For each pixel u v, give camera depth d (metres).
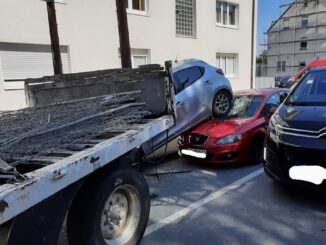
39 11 10.92
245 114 6.95
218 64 18.75
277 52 57.88
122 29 7.61
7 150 2.83
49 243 2.73
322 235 3.73
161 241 3.77
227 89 7.69
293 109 4.84
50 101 5.15
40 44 11.13
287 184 4.35
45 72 11.45
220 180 5.69
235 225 4.06
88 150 3.03
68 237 3.16
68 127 3.38
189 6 16.52
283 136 4.37
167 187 5.48
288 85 13.23
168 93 4.16
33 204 2.40
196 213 4.45
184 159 7.05
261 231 3.88
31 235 2.62
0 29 10.12
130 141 3.46
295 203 4.56
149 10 14.36
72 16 11.80
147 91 4.31
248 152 6.30
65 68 11.92
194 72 7.23
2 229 2.60
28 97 5.34
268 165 4.68
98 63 12.72
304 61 55.06
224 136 6.23
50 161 2.82
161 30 14.99
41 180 2.46
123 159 3.53
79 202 3.09
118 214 3.47
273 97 7.37
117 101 3.97
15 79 10.70
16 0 10.38
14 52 10.61
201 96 7.10
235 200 4.80
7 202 2.21
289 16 55.75
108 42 12.93
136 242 3.59
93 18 12.38
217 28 18.05
